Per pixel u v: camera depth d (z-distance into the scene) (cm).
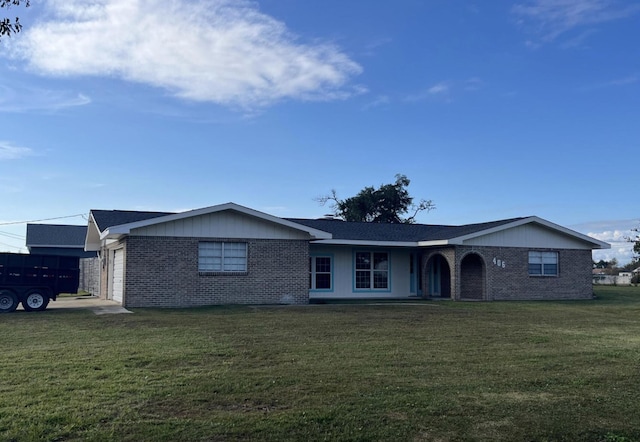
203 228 2077
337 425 623
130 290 1978
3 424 606
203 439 575
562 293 2717
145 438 574
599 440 597
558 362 978
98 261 3006
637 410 693
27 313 1781
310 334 1283
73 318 1602
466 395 749
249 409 679
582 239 2767
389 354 1034
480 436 599
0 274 1881
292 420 634
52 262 1947
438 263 2888
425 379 837
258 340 1189
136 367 902
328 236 2242
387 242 2638
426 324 1494
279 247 2181
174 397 721
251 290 2130
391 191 5194
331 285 2702
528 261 2673
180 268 2038
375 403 703
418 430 612
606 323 1584
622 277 5416
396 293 2806
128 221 2206
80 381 799
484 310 1922
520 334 1321
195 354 1014
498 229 2578
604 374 884
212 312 1770
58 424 610
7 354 1010
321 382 808
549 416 666
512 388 791
